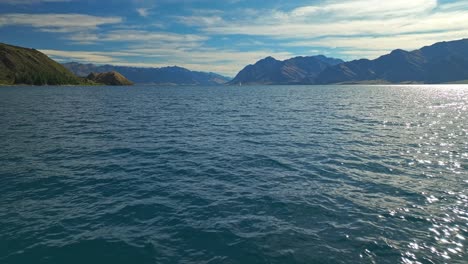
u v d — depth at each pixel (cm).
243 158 2475
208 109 6906
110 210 1484
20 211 1455
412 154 2580
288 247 1160
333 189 1775
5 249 1132
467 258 1094
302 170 2145
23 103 8300
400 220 1379
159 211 1477
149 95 14212
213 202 1588
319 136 3416
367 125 4234
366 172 2095
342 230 1288
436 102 9062
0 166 2198
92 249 1145
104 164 2291
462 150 2714
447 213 1449
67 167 2200
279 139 3256
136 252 1129
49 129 3884
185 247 1163
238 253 1121
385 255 1110
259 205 1550
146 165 2272
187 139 3275
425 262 1070
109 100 10125
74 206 1524
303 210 1488
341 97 12425
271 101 9844
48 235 1238
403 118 5028
